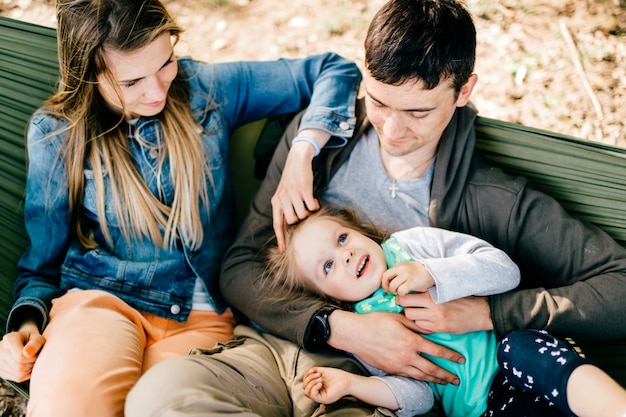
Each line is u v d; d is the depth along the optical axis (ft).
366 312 4.92
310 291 5.18
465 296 4.58
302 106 5.82
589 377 3.86
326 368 4.57
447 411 4.74
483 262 4.55
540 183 5.36
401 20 4.26
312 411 4.58
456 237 4.85
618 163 4.98
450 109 4.62
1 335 5.32
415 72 4.22
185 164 5.27
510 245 4.90
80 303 4.87
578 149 5.09
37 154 5.04
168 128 5.21
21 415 5.90
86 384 4.25
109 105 5.04
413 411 4.52
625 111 7.37
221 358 4.55
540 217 4.80
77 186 5.15
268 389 4.61
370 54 4.35
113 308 5.00
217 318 5.53
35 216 5.16
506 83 7.73
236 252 5.43
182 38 8.72
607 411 3.74
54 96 5.09
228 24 8.91
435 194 5.07
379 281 4.87
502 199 4.89
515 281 4.59
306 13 8.92
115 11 4.25
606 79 7.63
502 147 5.37
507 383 4.49
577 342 5.13
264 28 8.81
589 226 4.88
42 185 5.09
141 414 3.76
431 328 4.60
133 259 5.37
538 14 8.25
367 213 5.38
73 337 4.58
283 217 5.21
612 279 4.48
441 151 5.08
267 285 5.19
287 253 5.17
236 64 5.69
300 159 5.17
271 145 6.00
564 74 7.70
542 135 5.18
